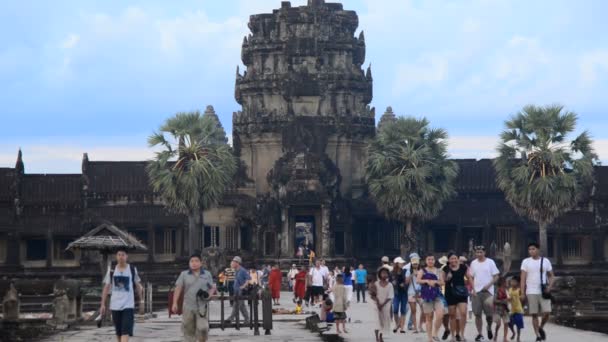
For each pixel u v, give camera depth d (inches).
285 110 5649.6
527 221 5398.6
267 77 5674.2
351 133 5649.6
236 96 5797.2
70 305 2608.3
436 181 5196.9
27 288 3171.8
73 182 5497.1
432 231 5487.2
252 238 5398.6
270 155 5634.8
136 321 2677.2
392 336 2164.1
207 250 4795.8
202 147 5088.6
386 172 5196.9
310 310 3142.2
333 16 5772.6
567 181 4709.6
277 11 5792.3
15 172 5462.6
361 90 5733.3
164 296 3703.3
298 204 5339.6
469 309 2785.4
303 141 5467.5
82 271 5255.9
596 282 3203.7
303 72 5629.9
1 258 5447.8
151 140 5093.5
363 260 5447.8
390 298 2043.6
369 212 5472.4
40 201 5438.0
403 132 5241.1
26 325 2519.7
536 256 2000.5
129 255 5442.9
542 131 4785.9
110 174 5492.1
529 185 4744.1
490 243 5433.1
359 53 5807.1
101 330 2410.2
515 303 2047.2
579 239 5487.2
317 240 5408.5
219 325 2329.0
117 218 5393.7
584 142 4808.1
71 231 5388.8
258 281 3405.5
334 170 5433.1
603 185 5457.7
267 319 2277.3
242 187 5629.9
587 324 2481.5
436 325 1980.8
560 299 2554.1
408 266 2304.4
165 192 5036.9
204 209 5088.6
